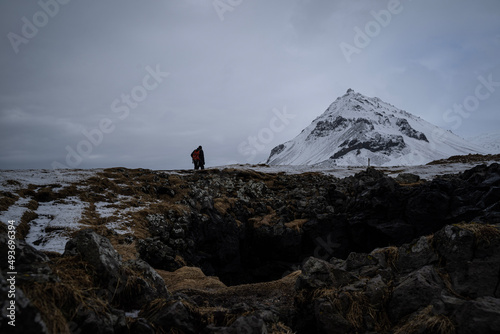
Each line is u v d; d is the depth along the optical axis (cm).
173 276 788
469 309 326
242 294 562
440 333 335
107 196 1756
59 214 1373
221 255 1952
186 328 355
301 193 2612
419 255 472
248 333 337
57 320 280
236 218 2216
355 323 404
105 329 308
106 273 382
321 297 433
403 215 2236
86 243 395
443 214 2147
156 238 1441
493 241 420
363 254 514
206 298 550
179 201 1998
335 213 2409
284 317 445
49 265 346
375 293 423
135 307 390
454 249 436
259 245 2208
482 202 2109
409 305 402
